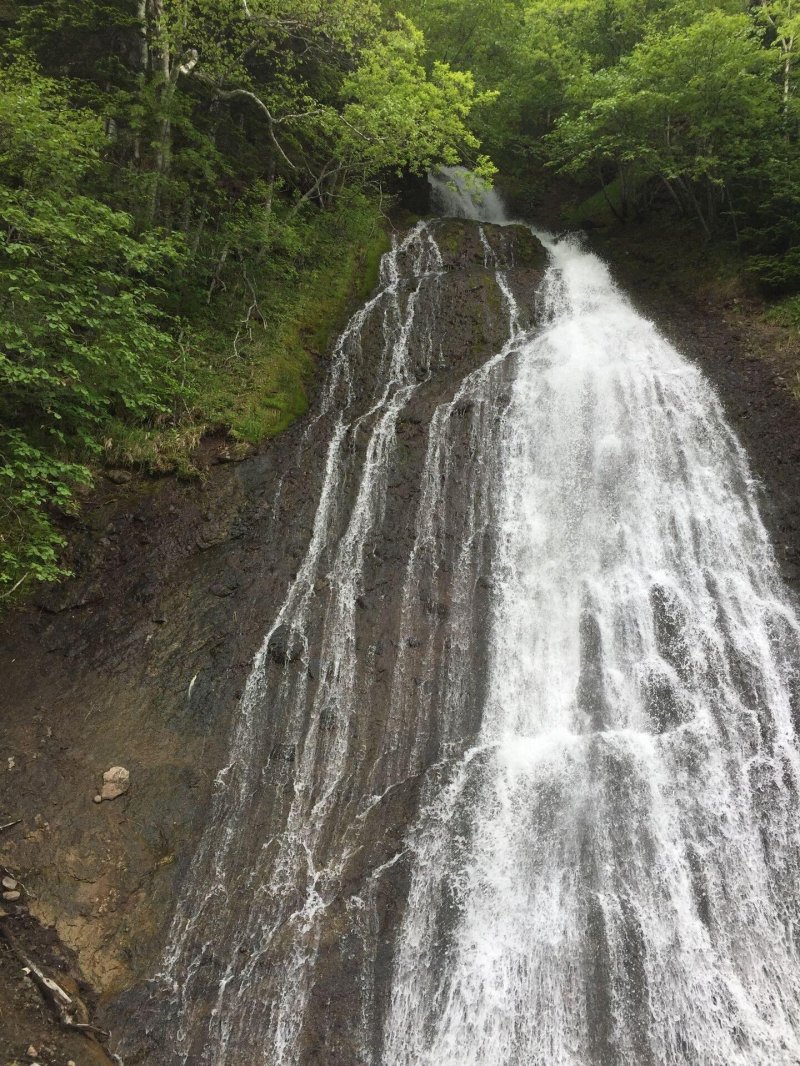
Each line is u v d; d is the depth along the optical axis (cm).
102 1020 500
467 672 745
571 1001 519
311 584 822
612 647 746
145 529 857
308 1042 507
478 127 1898
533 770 648
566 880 578
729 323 1208
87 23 1245
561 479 921
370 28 1295
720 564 809
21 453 726
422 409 1036
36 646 733
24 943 518
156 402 954
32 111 878
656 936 545
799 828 595
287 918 570
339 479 940
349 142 1344
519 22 1961
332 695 725
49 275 877
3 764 620
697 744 654
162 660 740
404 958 549
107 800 620
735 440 941
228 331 1140
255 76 1506
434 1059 504
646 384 1046
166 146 1149
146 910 564
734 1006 513
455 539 869
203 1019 514
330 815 639
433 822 626
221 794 646
